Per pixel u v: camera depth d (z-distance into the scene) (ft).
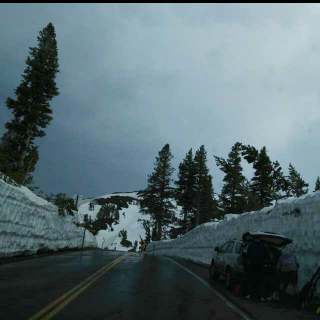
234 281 31.17
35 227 54.19
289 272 27.45
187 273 44.11
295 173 85.35
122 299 22.50
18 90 87.10
